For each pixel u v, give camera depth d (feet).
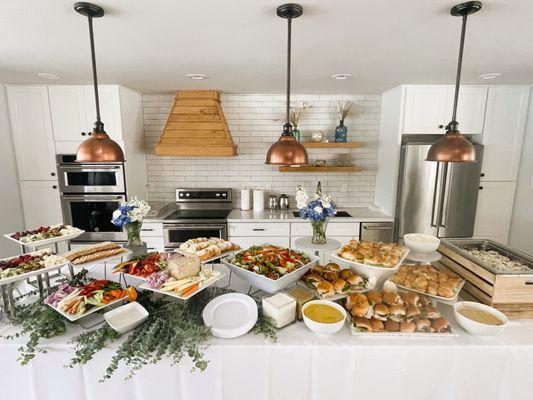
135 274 5.06
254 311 4.54
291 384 4.19
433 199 10.55
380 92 11.96
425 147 10.28
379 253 5.30
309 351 4.08
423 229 10.80
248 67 8.11
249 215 11.72
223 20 5.10
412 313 4.35
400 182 10.85
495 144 10.70
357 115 12.47
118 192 10.83
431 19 5.06
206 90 11.32
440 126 10.49
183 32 5.63
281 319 4.39
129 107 11.08
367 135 12.61
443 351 4.07
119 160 5.36
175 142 11.22
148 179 12.85
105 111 10.44
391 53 6.91
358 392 4.21
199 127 11.29
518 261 5.39
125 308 4.53
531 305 4.66
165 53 6.90
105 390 4.11
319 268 5.49
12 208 10.72
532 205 10.46
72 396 4.14
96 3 4.47
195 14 4.87
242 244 11.27
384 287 5.04
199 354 3.84
